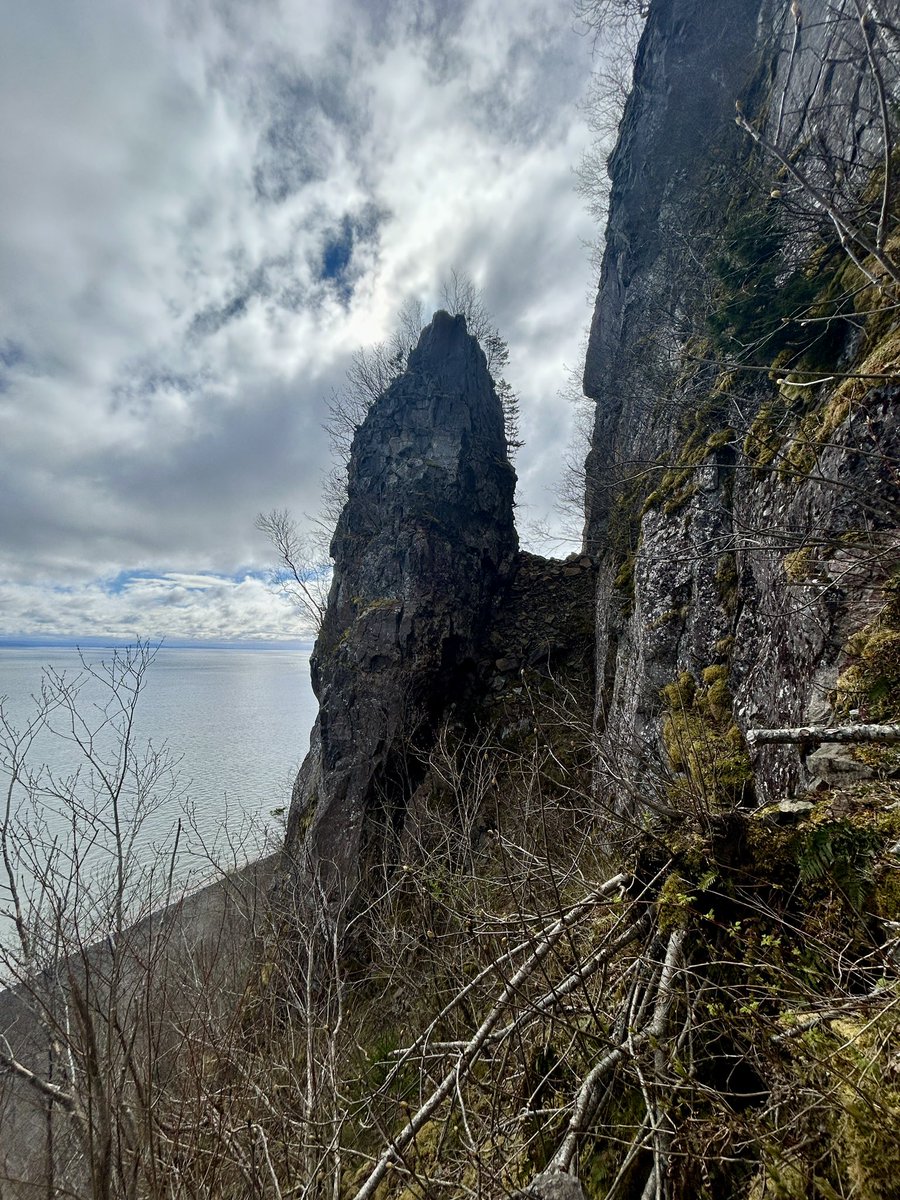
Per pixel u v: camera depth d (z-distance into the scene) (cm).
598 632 1039
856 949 176
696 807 229
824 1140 139
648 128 992
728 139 691
